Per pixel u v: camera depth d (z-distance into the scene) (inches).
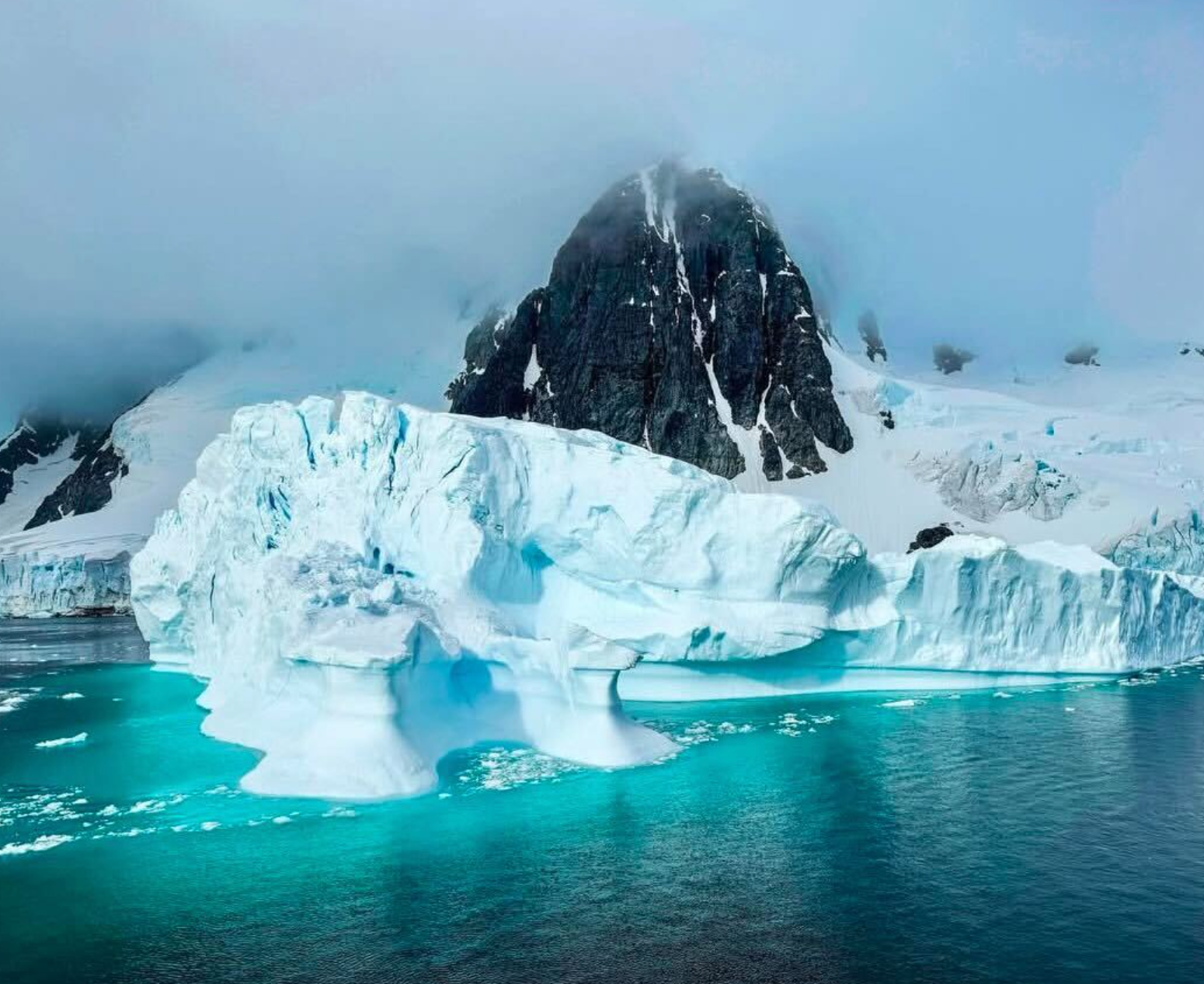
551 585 1233.4
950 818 749.9
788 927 539.8
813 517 1189.1
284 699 979.3
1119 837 703.7
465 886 595.2
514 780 843.4
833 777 871.7
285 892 584.7
